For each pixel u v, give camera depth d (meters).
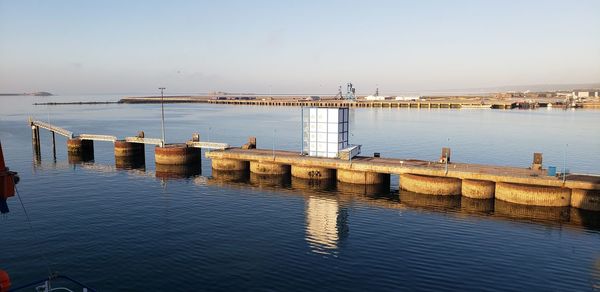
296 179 66.31
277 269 34.16
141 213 48.69
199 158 82.06
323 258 36.31
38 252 37.19
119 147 84.94
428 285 31.56
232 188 61.09
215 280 32.25
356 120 170.25
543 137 112.88
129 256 36.50
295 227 44.12
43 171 73.56
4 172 16.38
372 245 39.22
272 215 48.25
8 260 35.44
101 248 38.19
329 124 65.69
